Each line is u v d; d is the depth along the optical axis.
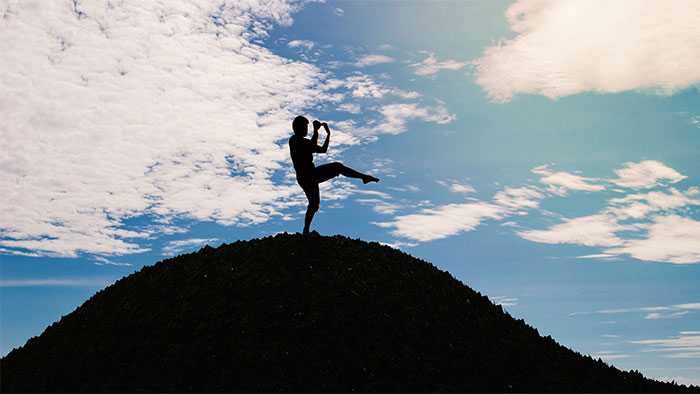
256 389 14.14
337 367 14.85
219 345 15.55
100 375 15.39
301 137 18.59
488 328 17.86
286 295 17.11
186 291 18.00
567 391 15.55
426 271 20.38
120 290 19.66
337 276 18.05
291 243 19.73
